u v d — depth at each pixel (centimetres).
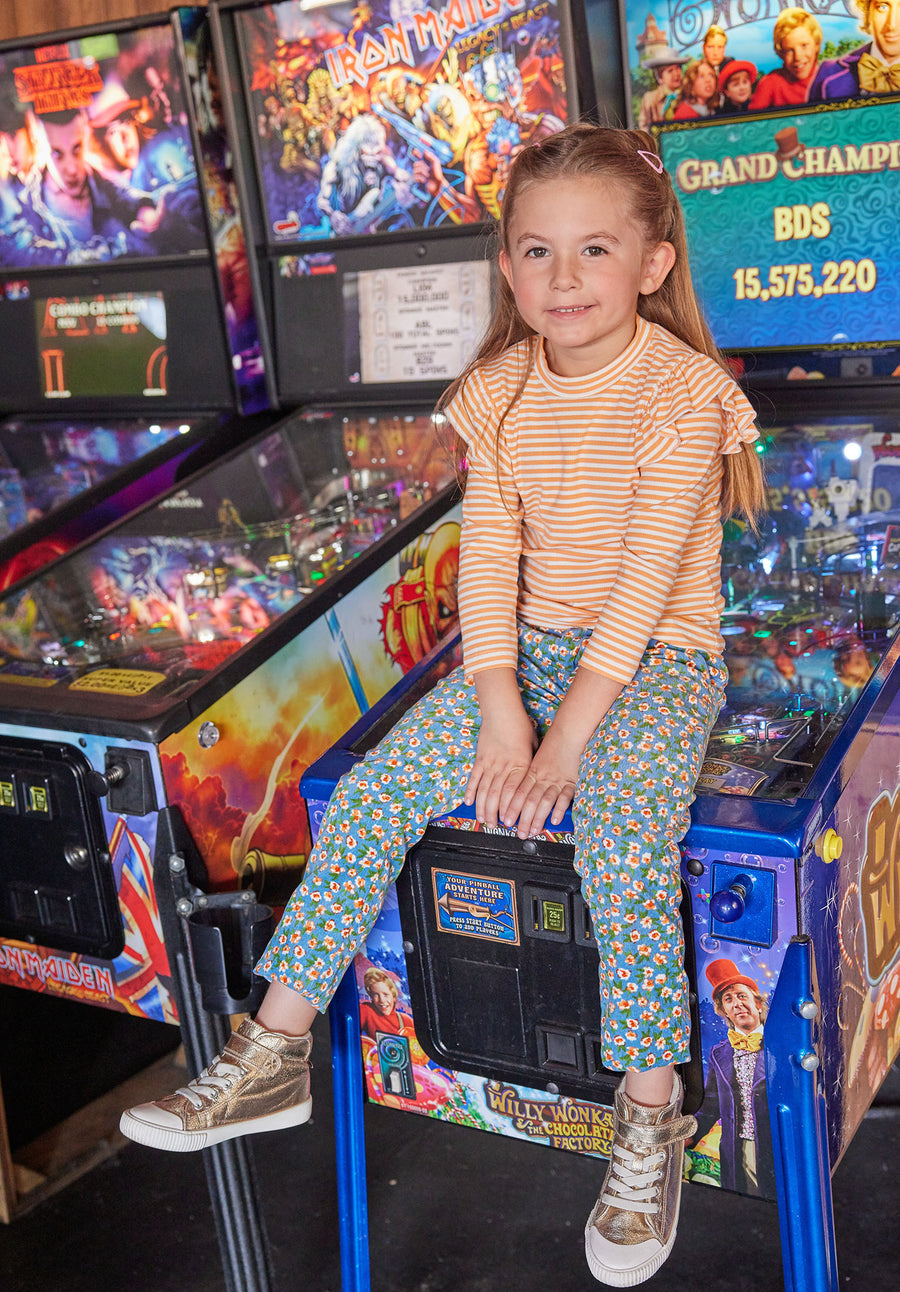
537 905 137
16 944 177
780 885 122
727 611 190
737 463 149
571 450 142
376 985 152
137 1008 170
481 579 147
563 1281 172
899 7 181
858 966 141
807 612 187
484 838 139
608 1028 126
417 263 232
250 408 257
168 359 261
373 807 138
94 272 265
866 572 191
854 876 139
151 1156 208
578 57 201
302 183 239
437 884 143
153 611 208
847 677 165
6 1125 197
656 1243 127
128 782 156
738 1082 131
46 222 267
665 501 137
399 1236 184
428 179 225
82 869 164
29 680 174
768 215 199
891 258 192
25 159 264
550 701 149
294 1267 181
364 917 140
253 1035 141
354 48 224
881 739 147
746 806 127
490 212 221
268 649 170
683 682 139
